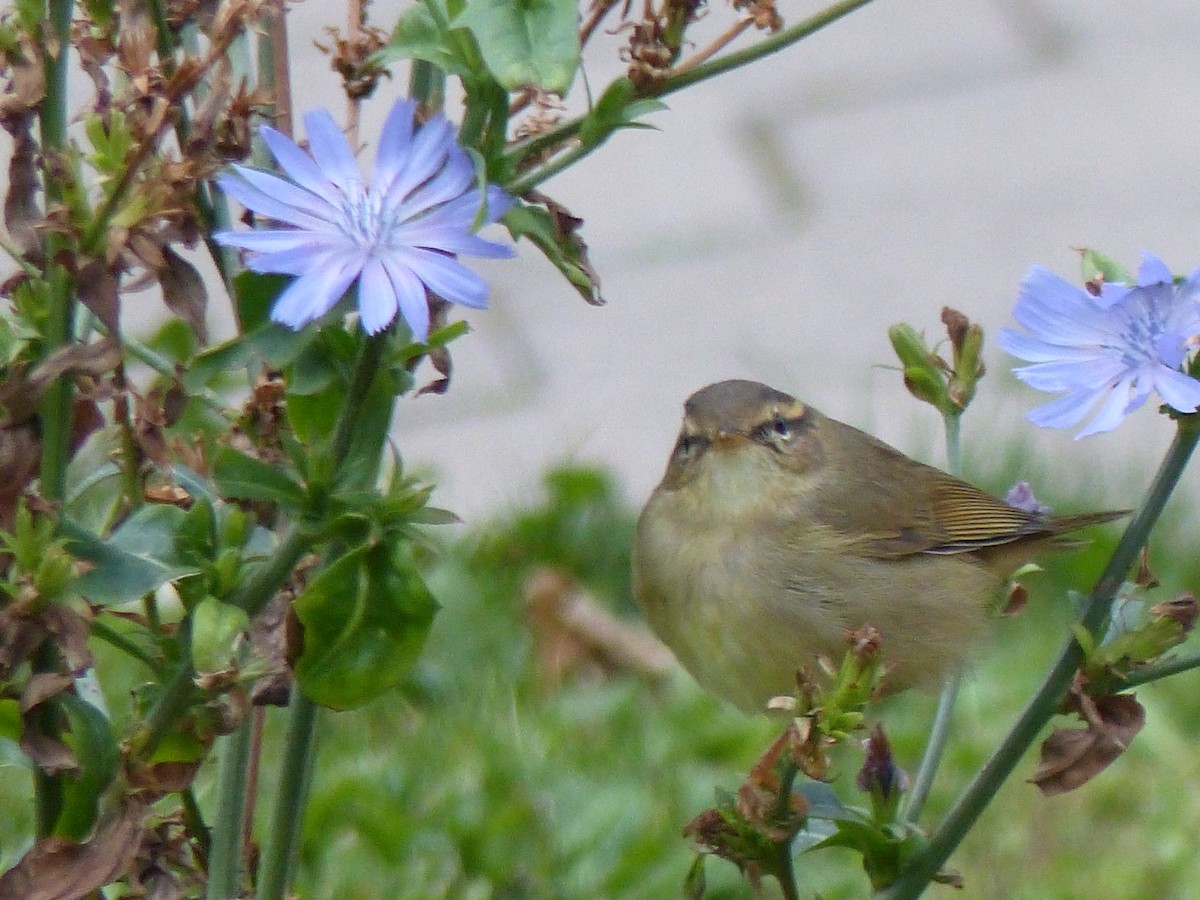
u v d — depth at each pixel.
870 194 17.81
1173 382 4.23
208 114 4.11
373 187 3.93
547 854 8.84
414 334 3.88
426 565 11.74
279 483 4.10
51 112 4.06
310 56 17.59
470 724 10.07
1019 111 19.02
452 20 4.05
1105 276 4.85
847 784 9.66
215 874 4.75
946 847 4.81
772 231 17.38
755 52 4.25
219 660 4.00
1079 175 17.94
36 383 3.96
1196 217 17.16
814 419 8.09
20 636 3.91
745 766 9.79
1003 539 8.05
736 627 7.52
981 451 13.46
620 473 14.34
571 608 11.66
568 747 9.90
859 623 7.50
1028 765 9.99
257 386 4.86
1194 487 13.55
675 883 8.63
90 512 5.49
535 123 4.74
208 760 5.13
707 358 15.70
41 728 4.27
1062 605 11.66
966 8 20.88
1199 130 18.56
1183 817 9.48
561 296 16.73
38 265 4.14
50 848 4.05
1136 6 20.91
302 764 4.49
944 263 16.83
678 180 18.12
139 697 4.53
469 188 3.99
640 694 10.78
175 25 4.72
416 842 8.80
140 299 15.02
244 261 4.70
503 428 14.93
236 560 4.19
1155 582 4.64
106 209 3.90
